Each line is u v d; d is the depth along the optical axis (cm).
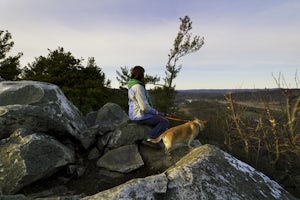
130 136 657
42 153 561
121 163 612
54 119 656
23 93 696
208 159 418
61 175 592
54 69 1595
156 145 635
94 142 689
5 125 605
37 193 532
